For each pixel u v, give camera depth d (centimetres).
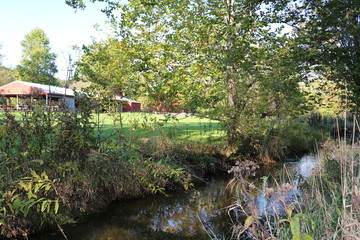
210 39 820
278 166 780
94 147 473
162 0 811
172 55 783
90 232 379
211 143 872
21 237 355
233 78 803
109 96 663
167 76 743
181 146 769
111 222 413
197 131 1103
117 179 491
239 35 823
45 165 401
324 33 705
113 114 657
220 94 793
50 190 384
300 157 930
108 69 736
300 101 794
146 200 513
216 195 545
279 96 803
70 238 361
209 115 820
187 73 780
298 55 708
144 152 642
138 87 754
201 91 779
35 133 407
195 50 812
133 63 788
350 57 684
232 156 811
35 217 372
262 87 795
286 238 230
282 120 1006
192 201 511
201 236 366
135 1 834
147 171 544
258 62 783
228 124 840
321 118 1471
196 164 697
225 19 898
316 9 767
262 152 855
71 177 405
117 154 512
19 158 389
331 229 215
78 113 454
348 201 243
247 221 238
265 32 827
